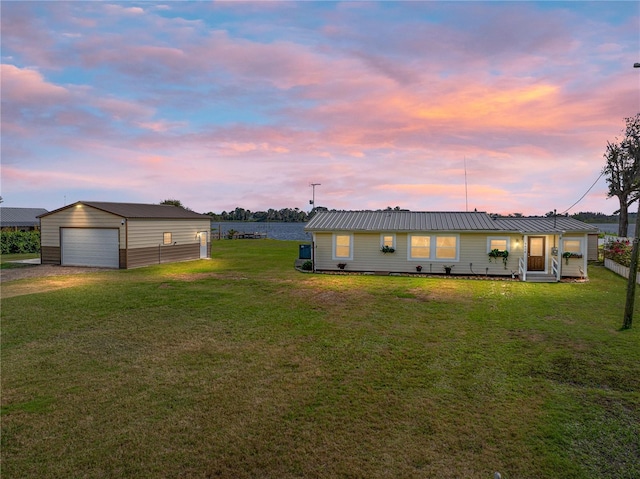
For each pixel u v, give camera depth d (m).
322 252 22.28
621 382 7.29
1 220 48.94
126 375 7.53
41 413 6.09
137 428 5.68
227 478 4.66
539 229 19.64
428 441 5.39
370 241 21.78
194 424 5.80
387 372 7.71
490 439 5.44
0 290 15.90
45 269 22.73
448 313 12.35
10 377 7.41
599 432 5.63
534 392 6.88
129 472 4.75
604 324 11.15
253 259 28.44
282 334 10.12
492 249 20.44
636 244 10.58
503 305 13.52
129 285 17.11
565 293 15.83
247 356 8.55
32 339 9.59
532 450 5.21
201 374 7.59
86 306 13.02
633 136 29.92
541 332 10.35
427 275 20.77
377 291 15.97
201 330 10.43
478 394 6.79
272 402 6.48
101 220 23.67
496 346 9.24
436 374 7.62
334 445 5.30
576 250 19.89
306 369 7.85
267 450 5.19
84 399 6.56
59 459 4.98
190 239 27.94
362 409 6.25
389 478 4.66
